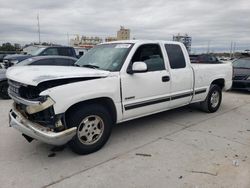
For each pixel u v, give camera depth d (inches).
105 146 167.3
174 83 201.0
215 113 254.7
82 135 150.9
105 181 125.4
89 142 154.9
